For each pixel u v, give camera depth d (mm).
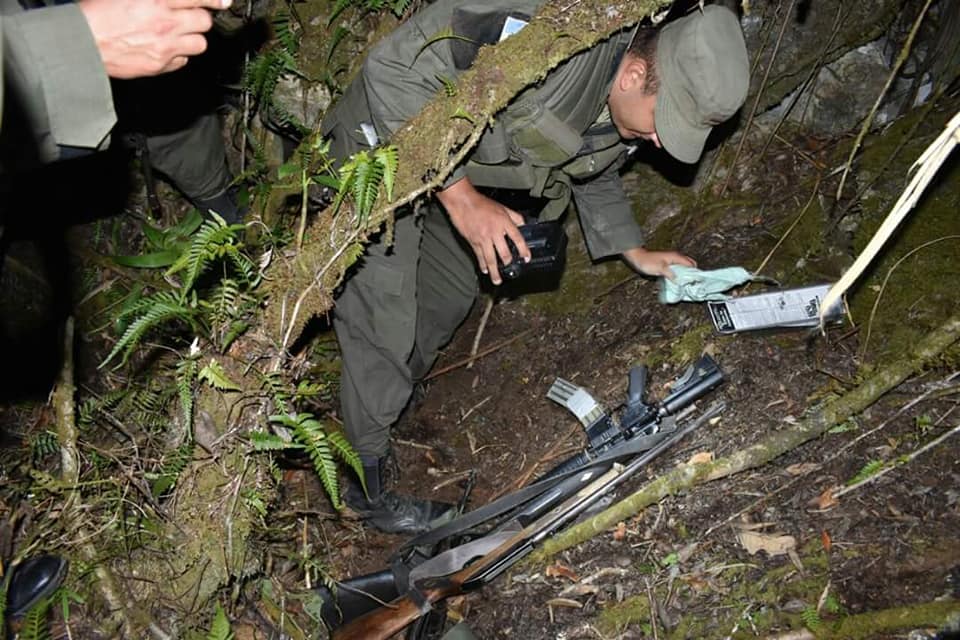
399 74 2129
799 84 3277
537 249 2342
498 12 2010
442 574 2541
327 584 2559
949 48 2928
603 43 2086
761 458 2326
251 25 3326
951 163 2732
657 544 2363
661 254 2957
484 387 3402
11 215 2783
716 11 2109
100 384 2844
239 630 2244
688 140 2201
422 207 2357
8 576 1963
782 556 2154
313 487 3064
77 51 1454
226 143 3572
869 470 2188
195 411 2080
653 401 2779
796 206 3109
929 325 2459
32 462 2391
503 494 2998
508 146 2242
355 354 2689
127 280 3184
